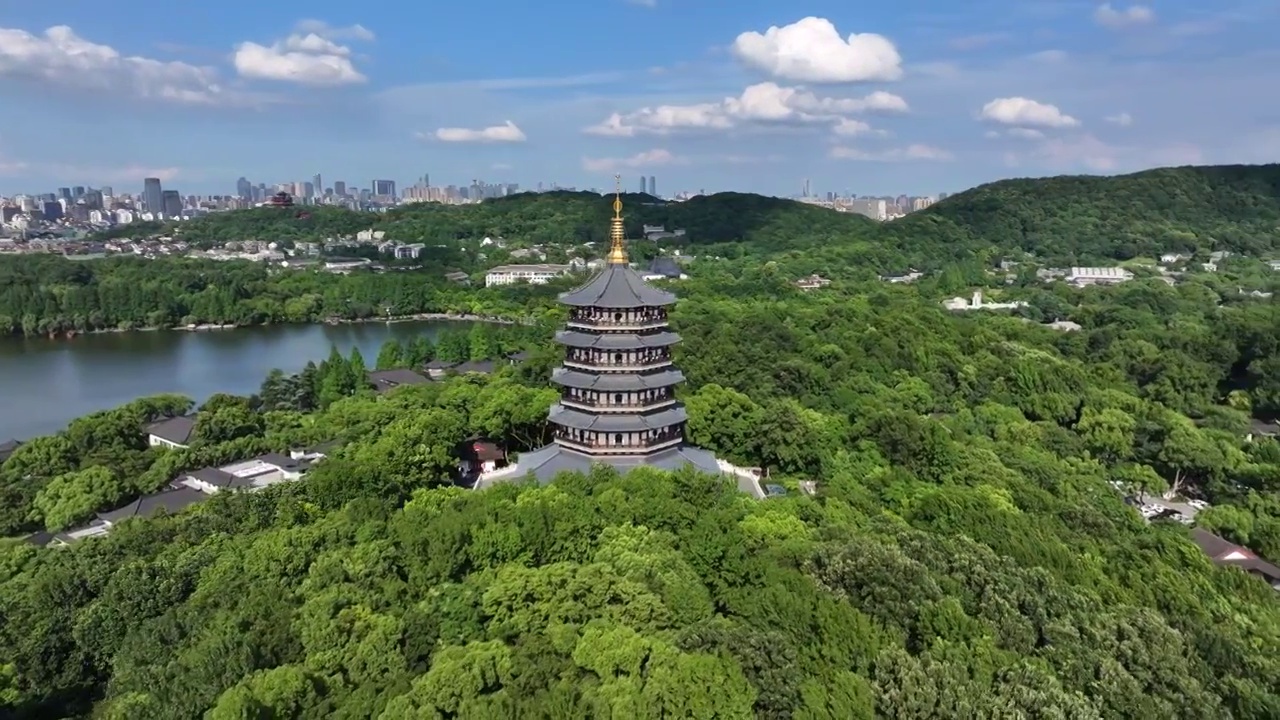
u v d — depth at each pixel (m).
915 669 72.44
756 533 100.56
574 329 132.88
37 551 117.19
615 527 97.94
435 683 68.56
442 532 94.69
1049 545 108.88
